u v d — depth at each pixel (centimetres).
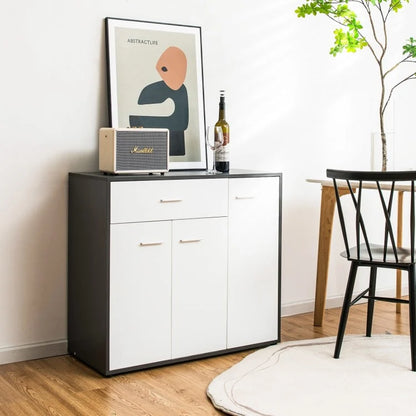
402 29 434
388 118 432
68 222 318
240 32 367
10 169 303
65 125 315
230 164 370
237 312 321
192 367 302
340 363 303
